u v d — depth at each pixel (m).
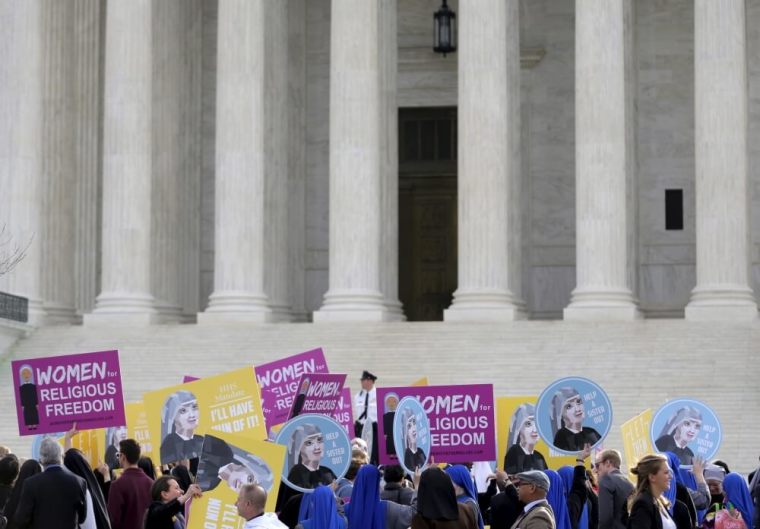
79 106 68.81
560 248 71.31
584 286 60.56
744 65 60.66
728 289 59.28
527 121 71.81
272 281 65.00
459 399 27.38
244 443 23.22
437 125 74.19
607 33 60.91
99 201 70.12
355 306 61.56
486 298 60.97
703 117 60.22
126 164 64.06
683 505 26.33
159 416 27.50
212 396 27.48
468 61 61.88
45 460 23.66
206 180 73.00
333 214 62.59
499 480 28.31
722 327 57.12
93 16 69.50
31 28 65.19
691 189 70.00
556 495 25.70
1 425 52.94
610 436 50.19
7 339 59.94
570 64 71.69
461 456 27.41
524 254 71.19
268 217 64.62
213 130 73.12
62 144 66.81
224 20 63.69
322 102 73.31
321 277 72.75
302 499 25.98
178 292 68.62
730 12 60.12
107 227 64.25
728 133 59.84
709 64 60.12
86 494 24.11
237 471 23.16
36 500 23.38
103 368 28.50
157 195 66.25
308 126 73.25
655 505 21.75
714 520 27.89
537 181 71.75
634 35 68.25
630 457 29.89
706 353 54.84
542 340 57.06
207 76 73.25
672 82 70.44
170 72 67.19
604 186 60.59
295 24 72.56
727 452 48.03
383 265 63.59
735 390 52.09
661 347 55.59
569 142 71.56
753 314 58.97
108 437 31.20
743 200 60.06
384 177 63.88
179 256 69.06
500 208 61.56
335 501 24.00
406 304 74.50
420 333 58.44
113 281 63.97
